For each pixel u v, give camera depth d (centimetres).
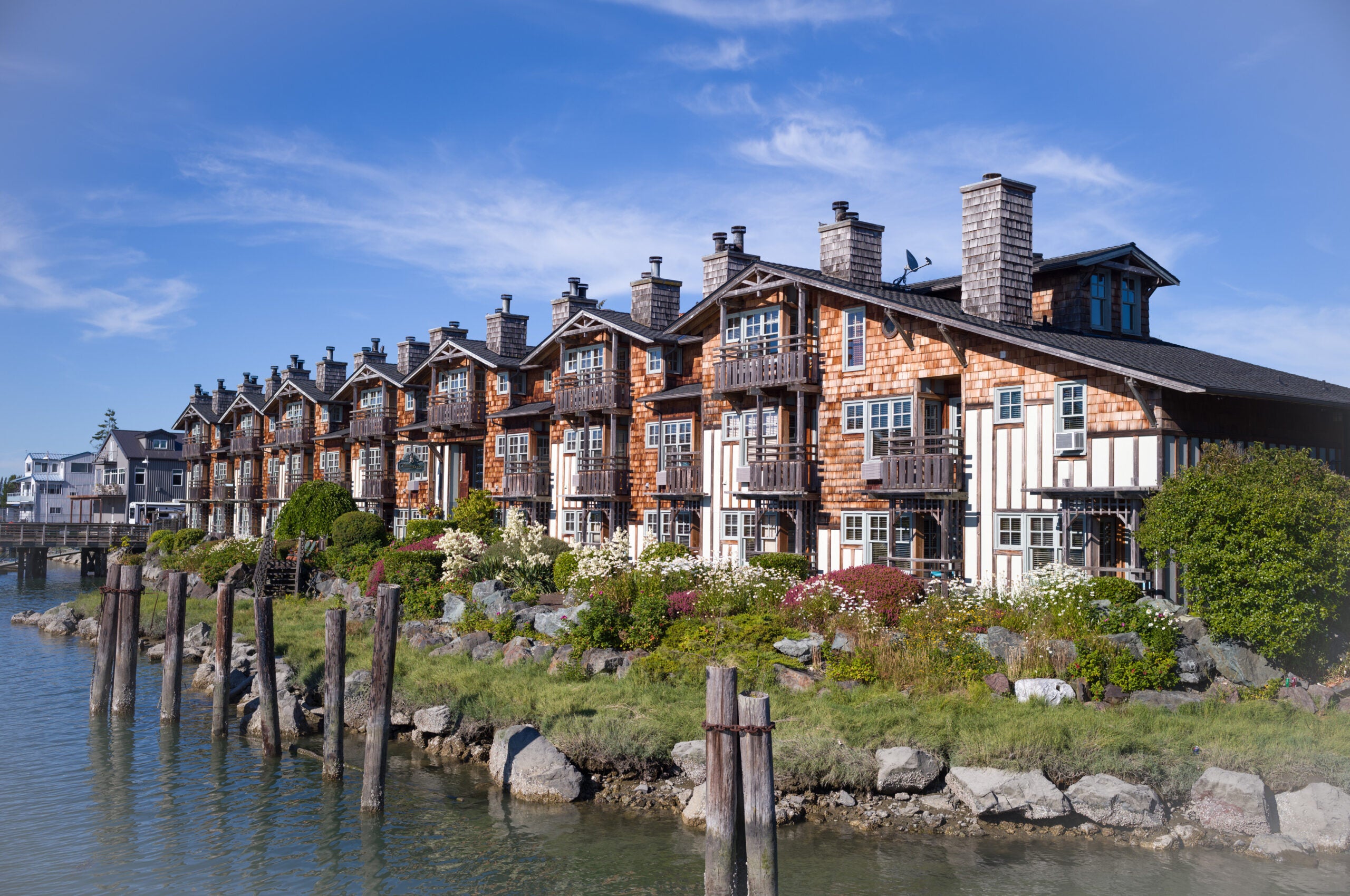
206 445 8544
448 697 2231
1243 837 1567
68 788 1908
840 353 3075
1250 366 3109
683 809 1742
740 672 2102
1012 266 2839
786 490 3098
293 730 2297
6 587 6122
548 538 3719
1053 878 1444
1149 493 2256
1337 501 1931
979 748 1709
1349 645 1983
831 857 1522
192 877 1511
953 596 2359
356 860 1561
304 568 4178
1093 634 2033
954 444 2748
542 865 1527
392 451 6025
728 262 3791
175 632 2391
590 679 2259
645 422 3959
